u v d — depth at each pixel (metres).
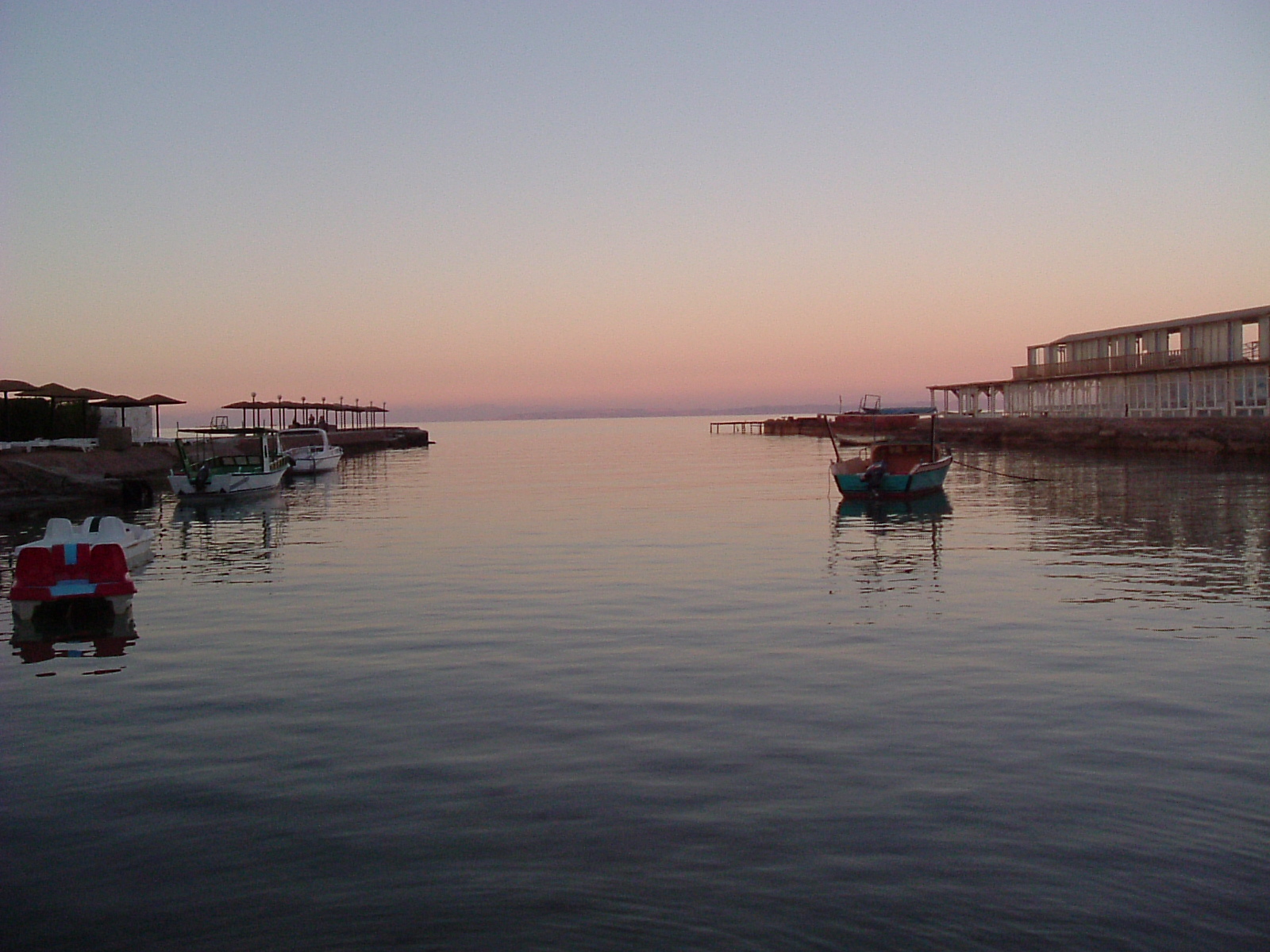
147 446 57.53
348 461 79.06
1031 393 81.50
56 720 10.88
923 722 10.29
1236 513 29.12
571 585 19.00
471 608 16.89
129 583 16.95
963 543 24.42
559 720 10.52
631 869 7.14
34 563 16.62
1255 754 9.25
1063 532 25.92
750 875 7.04
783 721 10.38
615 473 58.16
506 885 6.94
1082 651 13.16
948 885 6.88
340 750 9.68
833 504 36.03
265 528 30.77
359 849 7.52
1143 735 9.80
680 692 11.52
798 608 16.52
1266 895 6.71
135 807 8.38
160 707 11.34
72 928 6.52
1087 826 7.74
